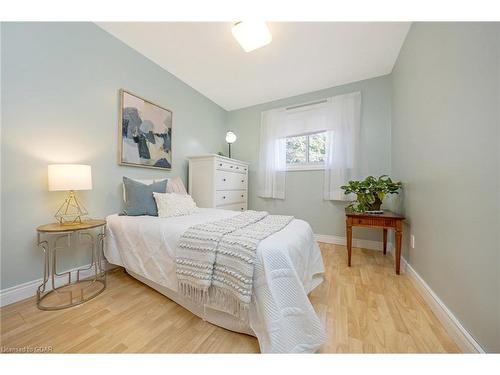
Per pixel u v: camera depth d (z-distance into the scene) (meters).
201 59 2.38
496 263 0.81
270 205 3.46
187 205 2.07
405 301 1.43
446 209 1.21
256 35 1.68
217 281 1.09
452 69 1.16
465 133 1.03
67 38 1.67
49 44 1.57
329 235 2.99
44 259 1.52
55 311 1.30
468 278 0.98
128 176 2.16
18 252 1.42
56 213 1.61
